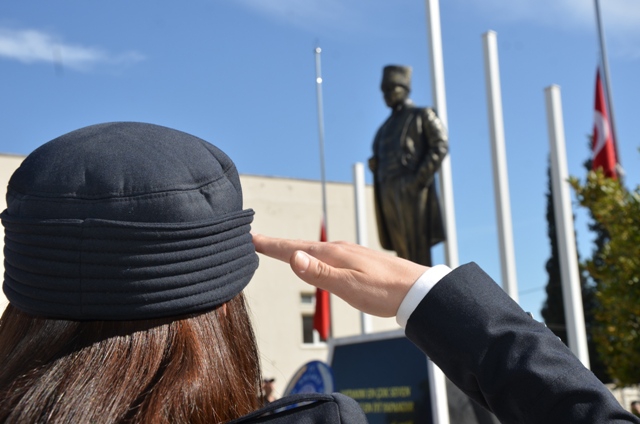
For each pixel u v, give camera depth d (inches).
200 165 35.0
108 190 33.3
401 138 228.5
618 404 34.3
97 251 32.4
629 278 250.4
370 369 171.5
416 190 225.3
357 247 39.1
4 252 35.0
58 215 33.3
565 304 271.9
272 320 900.0
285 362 896.3
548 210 1067.9
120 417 32.3
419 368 159.2
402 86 233.6
